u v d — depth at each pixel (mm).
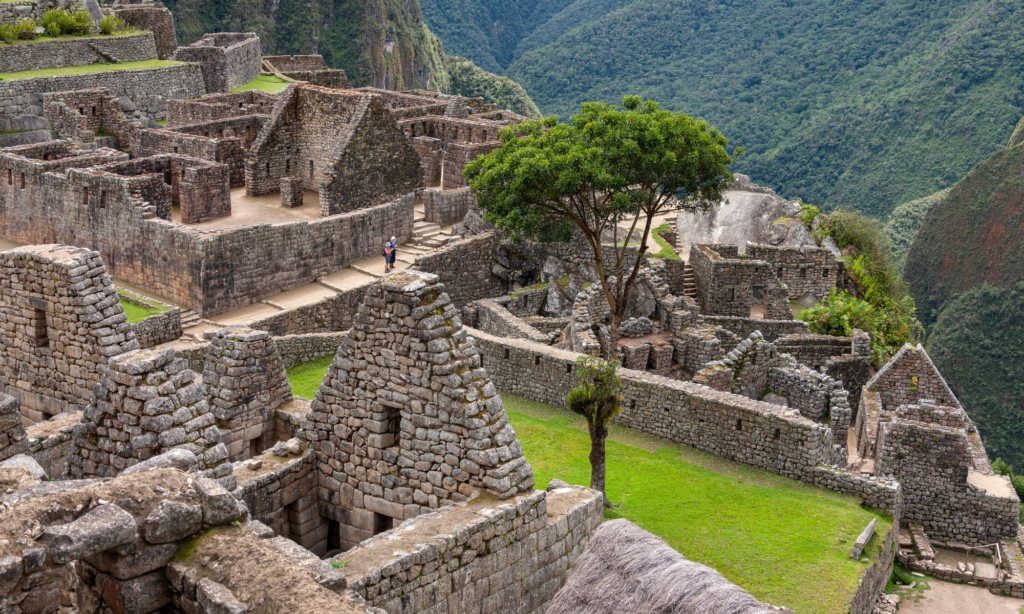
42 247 17609
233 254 38656
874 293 50250
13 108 54594
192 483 9648
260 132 49250
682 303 42531
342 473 14797
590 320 38656
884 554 23953
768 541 22547
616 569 8461
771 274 45375
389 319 13953
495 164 35156
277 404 17156
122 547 9016
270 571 8977
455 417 13547
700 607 7770
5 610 8016
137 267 39844
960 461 29797
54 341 17453
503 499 13414
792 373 36125
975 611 25344
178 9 197375
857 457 33531
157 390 12914
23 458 11773
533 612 13922
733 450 27172
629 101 35875
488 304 42344
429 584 12258
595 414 22328
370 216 44094
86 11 65062
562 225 35312
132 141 53906
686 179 34250
